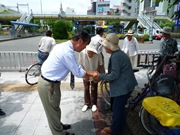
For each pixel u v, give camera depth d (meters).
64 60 2.18
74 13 43.66
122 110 2.51
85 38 2.19
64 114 3.46
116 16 43.91
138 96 3.26
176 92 2.82
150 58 6.75
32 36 39.59
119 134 2.74
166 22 40.84
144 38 27.23
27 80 5.07
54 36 24.88
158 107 2.28
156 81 2.92
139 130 2.93
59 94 2.43
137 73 6.31
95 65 3.27
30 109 3.62
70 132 2.89
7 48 15.79
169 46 4.39
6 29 42.47
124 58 2.33
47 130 2.92
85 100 3.67
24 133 2.84
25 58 9.59
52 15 43.84
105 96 3.74
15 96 4.27
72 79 2.86
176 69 2.99
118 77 2.33
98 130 2.95
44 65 2.31
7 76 5.94
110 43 2.30
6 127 3.00
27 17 42.09
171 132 2.15
